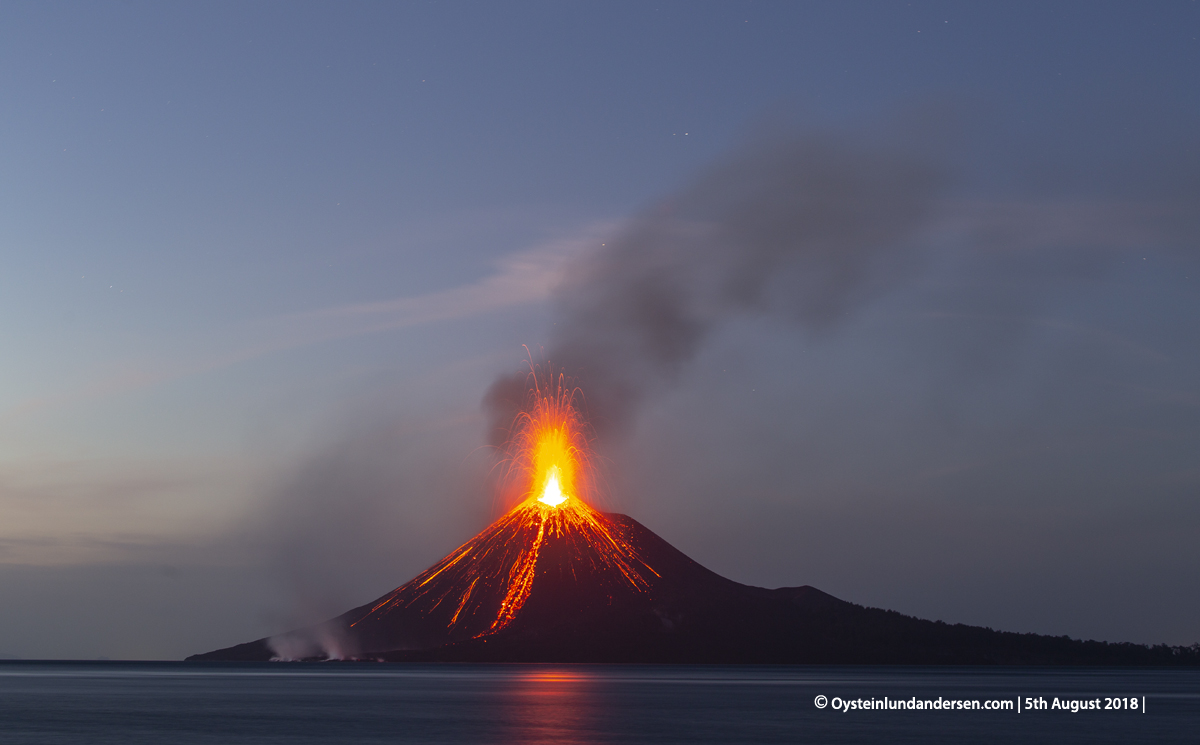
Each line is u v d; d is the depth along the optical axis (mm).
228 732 71625
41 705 102688
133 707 99125
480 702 104938
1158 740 70062
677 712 90625
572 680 165500
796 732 72875
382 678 181125
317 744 63656
